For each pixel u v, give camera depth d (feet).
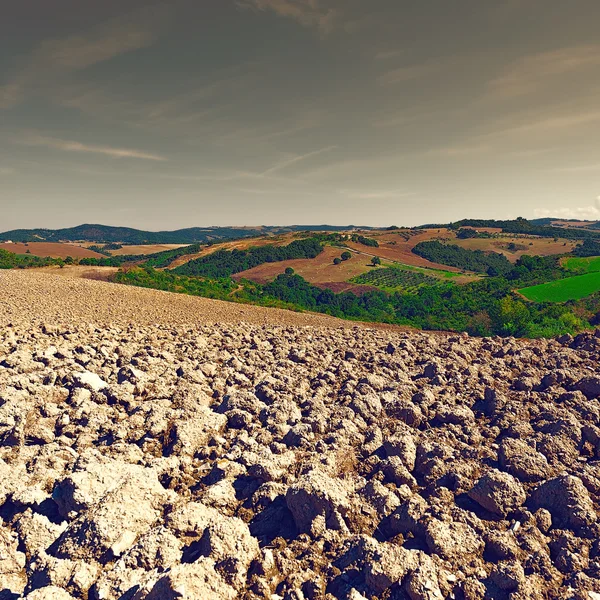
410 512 25.76
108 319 110.11
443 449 33.60
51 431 35.29
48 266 271.49
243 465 31.60
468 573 22.50
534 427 39.58
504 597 21.13
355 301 362.74
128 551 22.11
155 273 269.03
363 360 67.15
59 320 98.07
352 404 42.39
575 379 50.65
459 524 25.34
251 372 55.67
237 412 39.65
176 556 22.21
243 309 171.83
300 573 22.20
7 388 41.39
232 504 28.07
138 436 36.01
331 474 31.01
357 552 23.15
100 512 23.95
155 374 53.06
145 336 80.18
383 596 21.01
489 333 214.28
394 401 43.04
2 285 156.66
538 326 193.47
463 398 48.01
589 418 39.73
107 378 50.62
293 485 26.48
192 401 42.39
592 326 196.24
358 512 26.11
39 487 27.71
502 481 27.94
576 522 26.12
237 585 20.94
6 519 25.94
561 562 23.50
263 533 25.71
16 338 67.72
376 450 35.06
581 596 20.56
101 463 29.19
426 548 24.23
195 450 34.99
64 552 22.79
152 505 26.03
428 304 321.11
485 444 37.50
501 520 26.94
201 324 109.81
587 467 30.91
